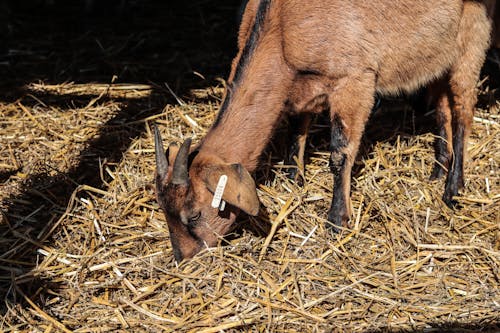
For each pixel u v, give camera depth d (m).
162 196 5.66
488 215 6.50
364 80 6.21
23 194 6.85
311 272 5.86
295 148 6.90
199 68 9.13
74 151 7.48
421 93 7.71
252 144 5.98
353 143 6.33
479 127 7.72
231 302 5.55
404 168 7.00
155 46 9.72
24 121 7.99
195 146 5.98
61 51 9.57
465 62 6.76
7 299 5.66
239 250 5.98
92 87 8.70
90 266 5.95
